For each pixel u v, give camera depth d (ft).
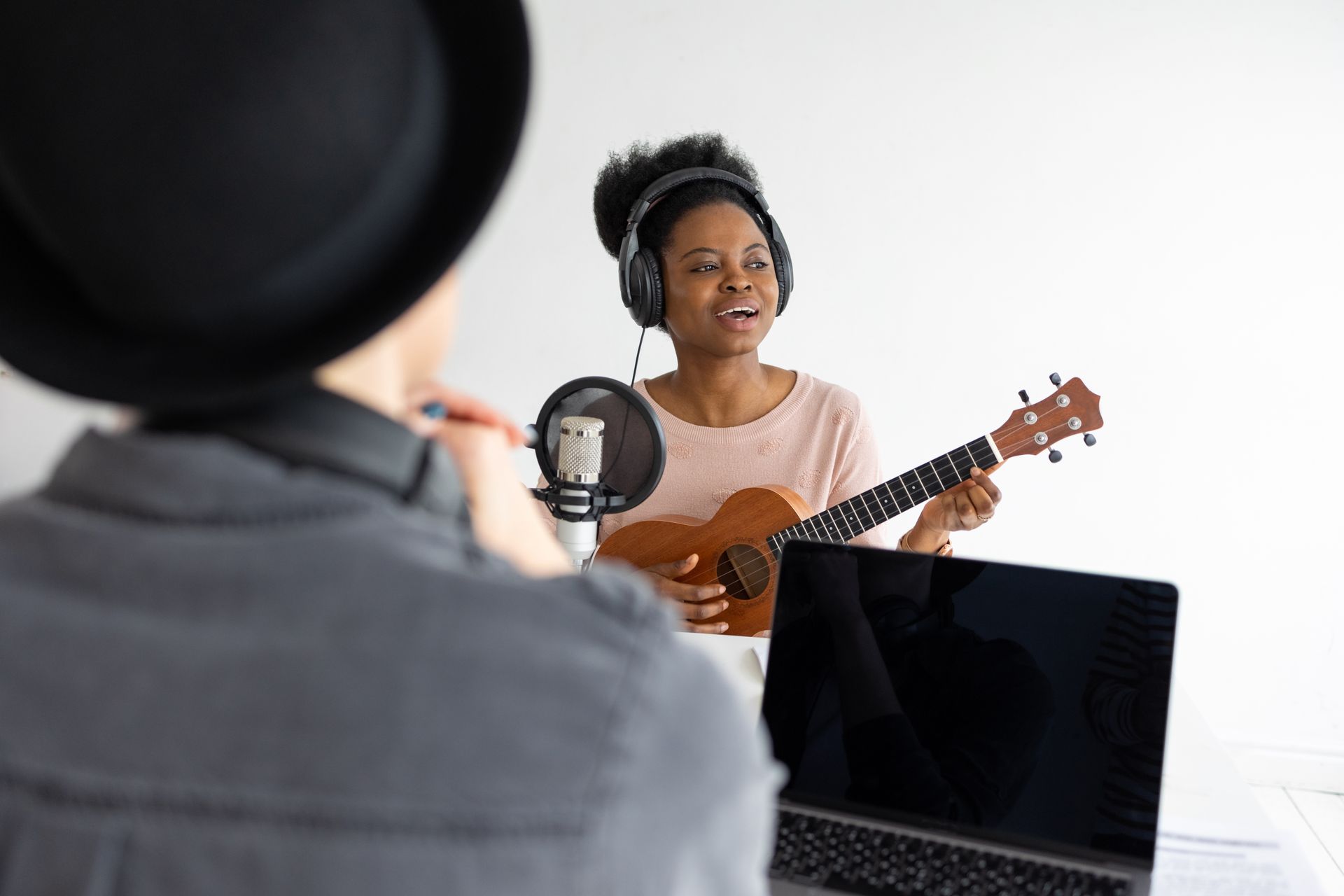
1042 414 4.89
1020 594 3.05
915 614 3.10
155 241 1.00
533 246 8.54
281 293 1.04
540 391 8.75
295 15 1.02
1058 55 7.80
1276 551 7.99
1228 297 7.84
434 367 1.41
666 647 1.11
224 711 0.99
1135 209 7.88
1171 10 7.63
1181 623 8.14
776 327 8.36
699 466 5.44
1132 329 8.00
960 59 7.90
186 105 0.99
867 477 5.51
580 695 1.04
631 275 5.21
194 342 1.07
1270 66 7.57
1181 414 8.00
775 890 2.71
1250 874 2.80
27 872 0.98
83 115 0.99
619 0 8.12
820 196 8.18
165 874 0.97
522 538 2.35
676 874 1.04
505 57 1.10
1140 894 2.70
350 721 0.99
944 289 8.16
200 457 1.08
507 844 0.98
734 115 8.18
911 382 8.30
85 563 1.05
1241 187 7.73
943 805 2.91
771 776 1.18
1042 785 2.88
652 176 5.39
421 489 1.23
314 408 1.15
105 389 1.06
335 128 1.03
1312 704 8.05
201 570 1.04
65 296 1.10
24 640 1.02
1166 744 3.44
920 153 8.05
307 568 1.04
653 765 1.04
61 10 1.00
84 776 0.98
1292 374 7.84
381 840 0.97
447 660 1.02
